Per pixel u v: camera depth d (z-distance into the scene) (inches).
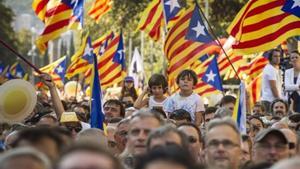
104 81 1528.1
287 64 1135.0
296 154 608.1
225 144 530.9
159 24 1390.3
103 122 865.5
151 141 497.0
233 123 538.3
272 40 958.4
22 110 896.3
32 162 370.3
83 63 1604.3
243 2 2444.6
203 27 1076.5
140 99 1029.2
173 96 974.4
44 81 906.1
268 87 1176.2
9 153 372.8
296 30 952.9
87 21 3312.0
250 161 563.5
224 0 2455.7
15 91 890.1
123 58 1531.7
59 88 2023.9
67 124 816.3
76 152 352.8
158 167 366.3
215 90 1283.2
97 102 867.4
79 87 1966.0
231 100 914.1
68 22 1154.0
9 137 650.2
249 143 676.1
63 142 461.4
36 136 456.8
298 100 1114.7
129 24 2999.5
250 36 963.3
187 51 1078.4
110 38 1738.4
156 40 1401.3
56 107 895.7
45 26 1146.7
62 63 2023.9
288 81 1121.4
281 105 1056.2
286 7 943.7
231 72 1785.2
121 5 2874.0
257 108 1154.0
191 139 653.3
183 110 840.3
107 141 678.5
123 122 710.5
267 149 559.8
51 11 1212.5
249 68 1530.5
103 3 1669.5
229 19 2491.4
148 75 4106.8
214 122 541.0
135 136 558.9
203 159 644.7
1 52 4562.0
